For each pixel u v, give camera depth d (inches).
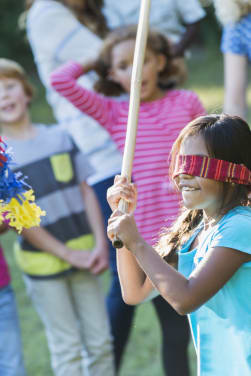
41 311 250.5
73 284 251.8
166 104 253.3
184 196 145.1
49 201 247.8
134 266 153.8
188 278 142.8
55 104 287.4
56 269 245.6
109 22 303.4
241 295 143.0
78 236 251.0
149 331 314.8
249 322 143.3
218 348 147.8
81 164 257.4
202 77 989.2
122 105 253.8
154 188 243.4
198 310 150.3
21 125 253.3
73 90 247.3
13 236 458.3
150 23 307.6
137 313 330.3
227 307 144.9
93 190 261.0
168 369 246.5
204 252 146.4
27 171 247.0
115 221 141.6
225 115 148.3
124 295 156.3
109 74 261.7
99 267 250.2
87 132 272.5
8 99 249.3
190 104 257.3
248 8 258.8
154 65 251.6
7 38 997.2
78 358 246.8
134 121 151.9
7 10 988.6
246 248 139.3
